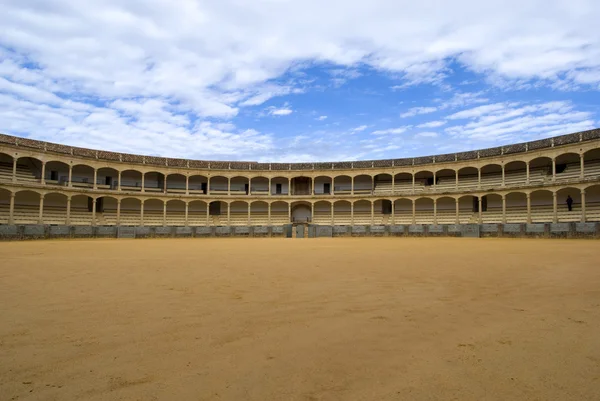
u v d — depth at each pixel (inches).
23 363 225.6
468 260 777.6
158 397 182.2
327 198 3100.4
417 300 387.9
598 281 495.2
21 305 371.9
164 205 2893.7
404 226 2495.1
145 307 362.3
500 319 315.0
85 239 2162.9
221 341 263.7
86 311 347.6
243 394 185.0
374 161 3065.9
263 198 3117.6
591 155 2351.1
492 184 2765.7
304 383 196.9
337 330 287.4
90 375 208.5
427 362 224.2
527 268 633.6
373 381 198.8
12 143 2310.5
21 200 2485.2
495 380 198.7
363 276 552.4
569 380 197.2
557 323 301.4
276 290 444.8
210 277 550.3
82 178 2822.3
